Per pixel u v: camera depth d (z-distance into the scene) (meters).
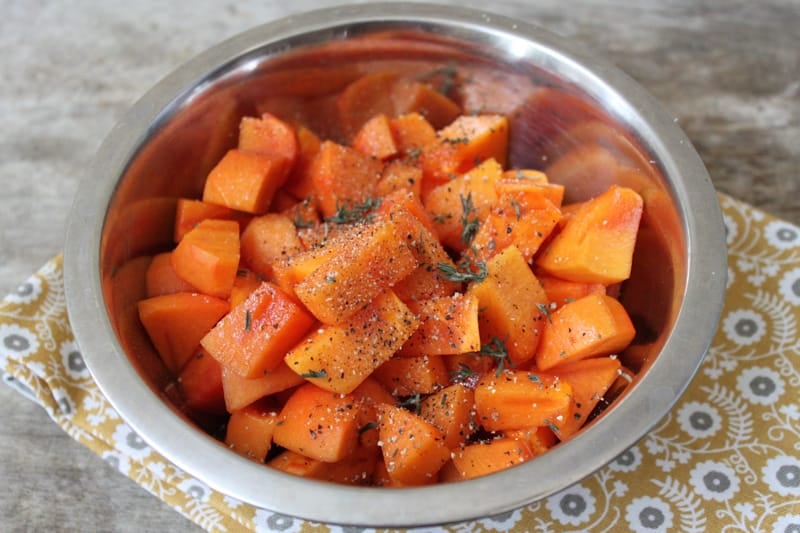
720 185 0.40
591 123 0.36
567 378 0.32
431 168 0.38
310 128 0.40
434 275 0.32
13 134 0.42
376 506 0.26
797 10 0.46
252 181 0.36
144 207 0.35
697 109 0.42
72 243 0.31
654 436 0.32
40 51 0.45
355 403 0.31
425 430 0.30
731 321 0.35
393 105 0.40
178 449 0.27
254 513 0.31
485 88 0.38
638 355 0.33
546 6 0.46
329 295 0.30
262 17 0.46
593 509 0.31
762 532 0.31
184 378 0.34
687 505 0.31
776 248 0.37
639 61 0.44
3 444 0.34
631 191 0.34
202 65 0.35
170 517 0.32
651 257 0.34
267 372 0.32
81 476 0.33
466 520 0.26
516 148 0.39
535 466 0.27
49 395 0.34
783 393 0.33
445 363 0.33
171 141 0.35
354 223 0.34
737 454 0.32
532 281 0.32
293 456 0.31
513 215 0.34
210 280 0.33
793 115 0.42
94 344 0.29
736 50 0.45
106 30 0.46
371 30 0.37
